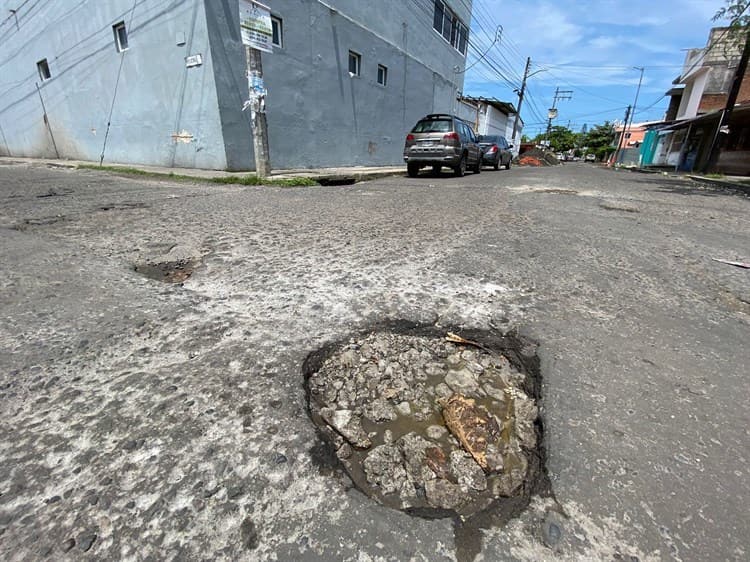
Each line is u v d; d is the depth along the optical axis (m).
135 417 1.11
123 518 0.85
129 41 8.92
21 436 1.04
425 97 16.34
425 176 11.05
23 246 2.59
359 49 11.59
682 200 6.48
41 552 0.78
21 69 12.68
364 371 1.41
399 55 13.78
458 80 19.91
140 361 1.37
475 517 0.90
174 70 8.27
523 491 0.97
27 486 0.91
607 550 0.82
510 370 1.45
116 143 10.52
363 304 1.87
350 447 1.09
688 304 2.04
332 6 10.28
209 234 3.06
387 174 10.68
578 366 1.44
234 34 7.84
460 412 1.22
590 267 2.57
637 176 13.66
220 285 2.06
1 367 1.31
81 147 11.81
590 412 1.21
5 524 0.83
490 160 15.05
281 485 0.94
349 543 0.82
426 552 0.81
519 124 37.25
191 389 1.23
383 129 13.73
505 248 2.93
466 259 2.62
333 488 0.95
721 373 1.43
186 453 1.00
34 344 1.45
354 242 2.96
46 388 1.22
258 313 1.75
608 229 3.81
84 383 1.25
